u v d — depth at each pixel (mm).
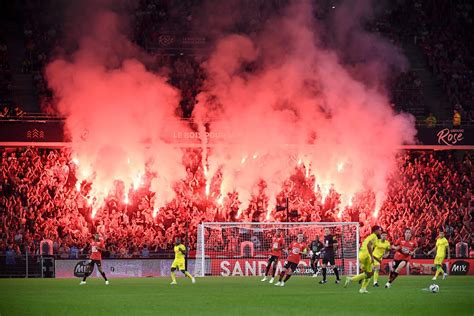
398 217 54906
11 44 64562
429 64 67812
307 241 48344
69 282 37562
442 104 64750
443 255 38438
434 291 29391
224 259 44688
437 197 56406
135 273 43719
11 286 34250
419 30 70250
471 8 71188
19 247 46594
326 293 28906
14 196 51750
